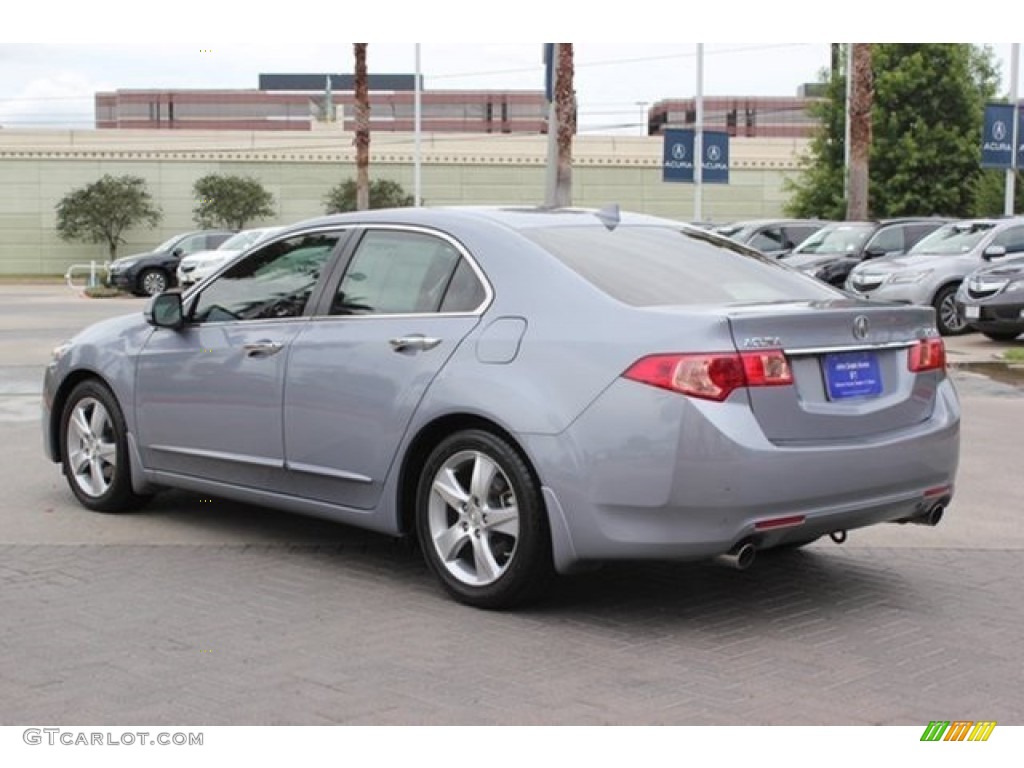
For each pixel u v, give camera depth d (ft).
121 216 175.01
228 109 426.10
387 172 180.86
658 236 20.12
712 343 16.28
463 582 18.21
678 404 16.14
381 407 18.97
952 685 15.21
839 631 17.33
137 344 23.40
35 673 15.43
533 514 17.24
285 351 20.48
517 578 17.51
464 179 181.57
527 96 430.20
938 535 23.25
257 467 21.12
